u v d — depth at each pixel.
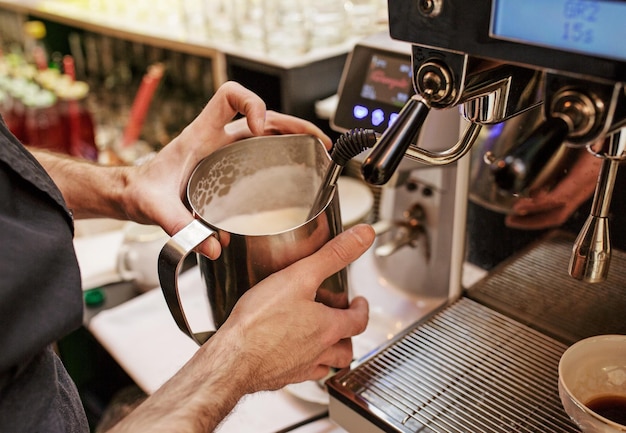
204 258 0.61
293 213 0.72
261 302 0.57
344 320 0.63
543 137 0.40
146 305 1.04
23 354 0.48
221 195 0.68
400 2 0.46
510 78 0.48
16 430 0.49
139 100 1.70
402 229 0.90
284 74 1.20
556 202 0.68
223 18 1.38
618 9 0.36
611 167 0.48
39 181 0.52
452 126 0.73
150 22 1.61
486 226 0.76
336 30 1.30
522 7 0.40
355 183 1.24
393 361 0.70
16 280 0.48
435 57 0.46
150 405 0.53
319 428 0.79
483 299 0.79
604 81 0.38
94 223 1.47
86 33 2.12
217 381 0.54
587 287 0.70
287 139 0.68
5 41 2.36
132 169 0.74
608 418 0.57
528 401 0.63
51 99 1.79
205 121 0.71
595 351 0.59
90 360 1.15
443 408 0.63
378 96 0.83
